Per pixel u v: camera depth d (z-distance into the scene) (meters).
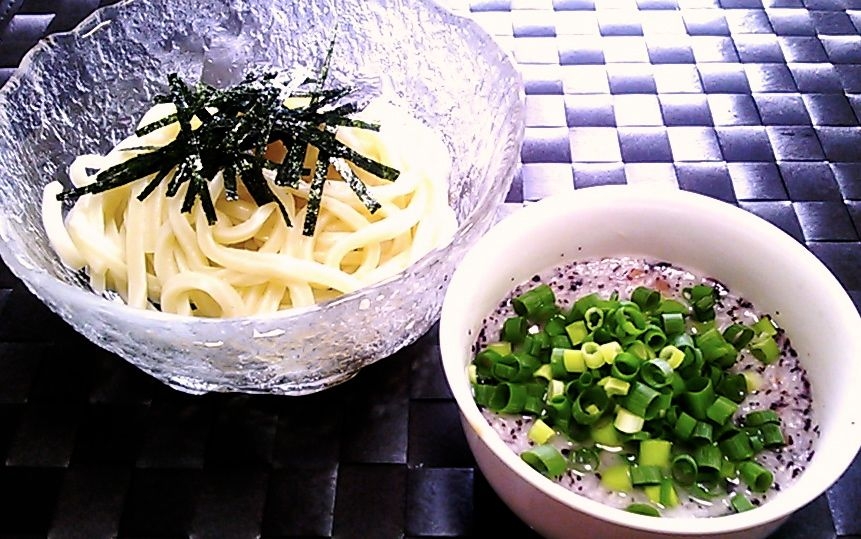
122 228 0.32
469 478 0.27
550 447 0.24
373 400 0.29
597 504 0.20
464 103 0.34
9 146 0.30
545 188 0.35
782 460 0.24
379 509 0.26
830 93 0.40
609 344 0.25
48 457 0.28
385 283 0.24
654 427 0.24
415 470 0.27
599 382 0.24
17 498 0.27
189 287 0.29
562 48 0.42
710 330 0.26
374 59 0.36
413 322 0.27
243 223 0.30
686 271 0.28
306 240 0.30
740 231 0.26
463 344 0.24
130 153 0.32
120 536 0.26
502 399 0.25
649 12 0.44
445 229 0.32
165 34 0.35
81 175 0.32
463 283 0.24
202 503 0.26
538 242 0.27
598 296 0.27
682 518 0.22
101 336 0.25
